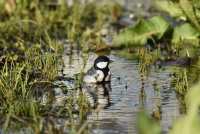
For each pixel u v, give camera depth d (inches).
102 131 421.1
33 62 609.0
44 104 485.7
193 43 676.7
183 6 657.6
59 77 567.8
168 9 682.8
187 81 536.7
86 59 632.4
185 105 475.8
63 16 831.7
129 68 606.2
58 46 679.1
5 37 734.5
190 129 319.3
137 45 687.1
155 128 324.2
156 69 598.2
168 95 507.5
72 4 880.9
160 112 461.1
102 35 765.9
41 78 560.1
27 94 498.9
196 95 322.3
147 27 685.9
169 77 566.3
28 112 461.1
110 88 536.4
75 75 574.2
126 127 429.1
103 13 880.9
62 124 438.3
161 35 683.4
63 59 639.8
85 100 486.0
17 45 684.7
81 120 446.0
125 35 685.3
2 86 510.0
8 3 834.2
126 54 667.4
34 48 652.7
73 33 743.7
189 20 674.8
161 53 656.4
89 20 854.5
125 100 497.4
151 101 492.1
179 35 681.0
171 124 432.1
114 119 447.5
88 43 710.5
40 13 808.3
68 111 466.9
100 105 483.5
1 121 448.1
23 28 761.6
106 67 557.6
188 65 609.9
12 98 492.4
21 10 833.5
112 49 688.4
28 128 432.5
